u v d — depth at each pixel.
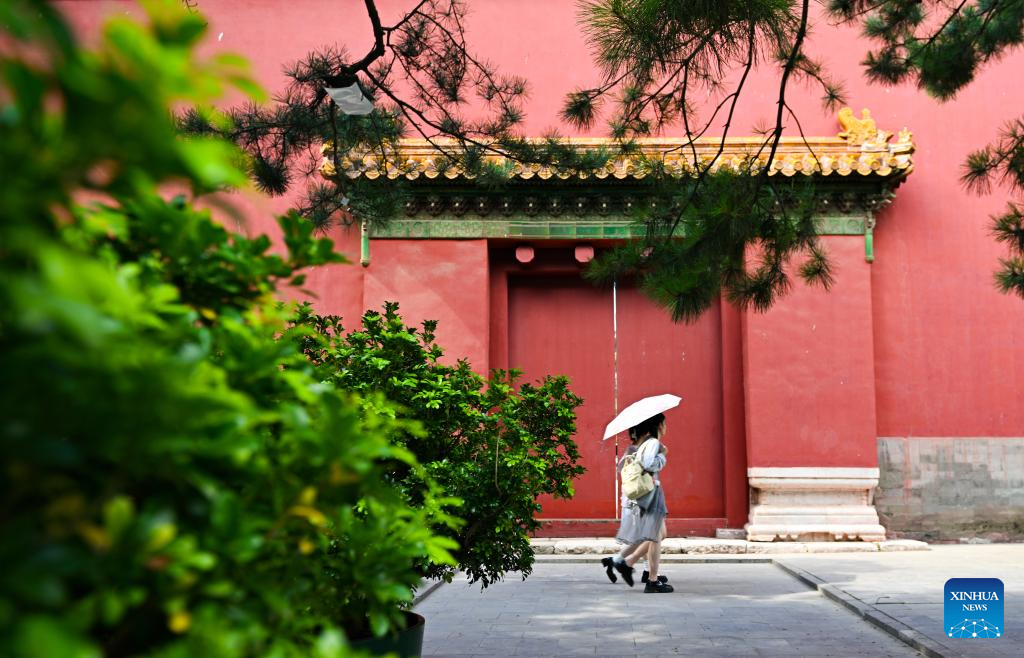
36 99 1.00
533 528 6.25
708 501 14.67
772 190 7.30
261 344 1.85
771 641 6.92
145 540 1.27
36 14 0.97
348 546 2.39
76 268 0.96
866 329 14.22
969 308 14.81
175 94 1.10
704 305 7.13
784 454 13.99
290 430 1.82
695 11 6.21
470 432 6.20
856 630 7.35
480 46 15.41
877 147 13.95
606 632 7.35
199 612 1.42
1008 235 7.27
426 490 5.54
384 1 15.45
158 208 1.64
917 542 13.62
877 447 14.39
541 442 6.51
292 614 1.91
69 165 1.07
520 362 15.12
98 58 1.05
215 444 1.49
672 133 15.00
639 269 7.43
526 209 14.51
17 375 1.11
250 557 1.61
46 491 1.21
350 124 8.24
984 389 14.66
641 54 6.70
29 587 1.07
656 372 15.02
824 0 7.82
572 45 15.45
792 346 14.21
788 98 15.20
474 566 5.93
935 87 7.64
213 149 1.14
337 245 14.65
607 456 14.79
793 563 11.98
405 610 4.42
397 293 14.36
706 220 6.90
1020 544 14.20
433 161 13.79
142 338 1.40
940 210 15.01
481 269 14.44
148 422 1.24
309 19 15.45
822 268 7.37
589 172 8.12
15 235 0.97
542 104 15.24
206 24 1.16
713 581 10.76
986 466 14.49
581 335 15.16
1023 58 15.29
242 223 1.24
